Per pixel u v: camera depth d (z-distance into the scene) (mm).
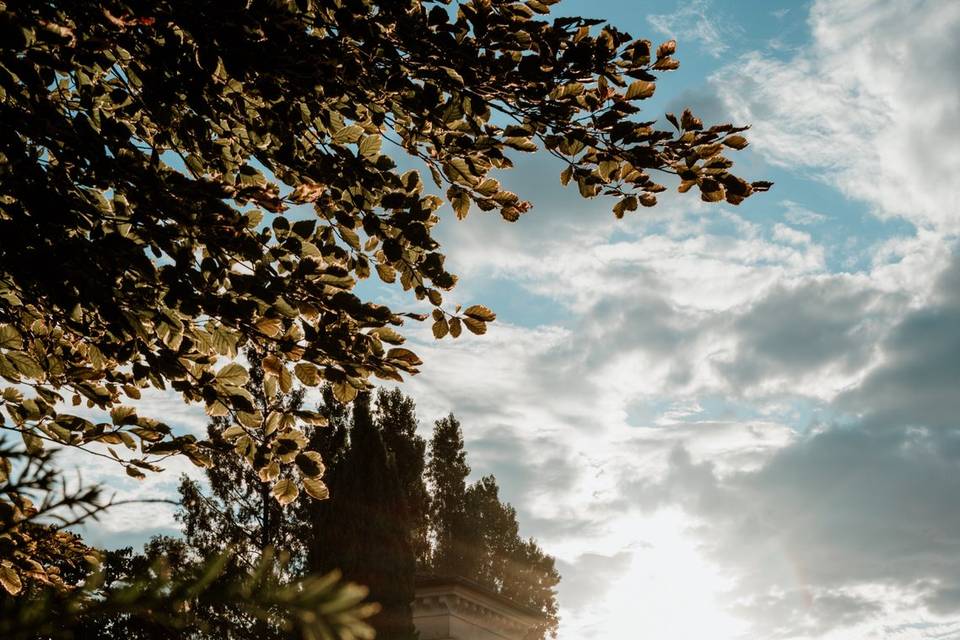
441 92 5156
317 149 5176
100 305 4711
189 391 5324
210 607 1595
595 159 5383
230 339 5172
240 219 4645
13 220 4527
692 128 5129
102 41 4480
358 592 1401
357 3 4633
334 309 4973
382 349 5203
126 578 1536
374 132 5465
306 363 5234
